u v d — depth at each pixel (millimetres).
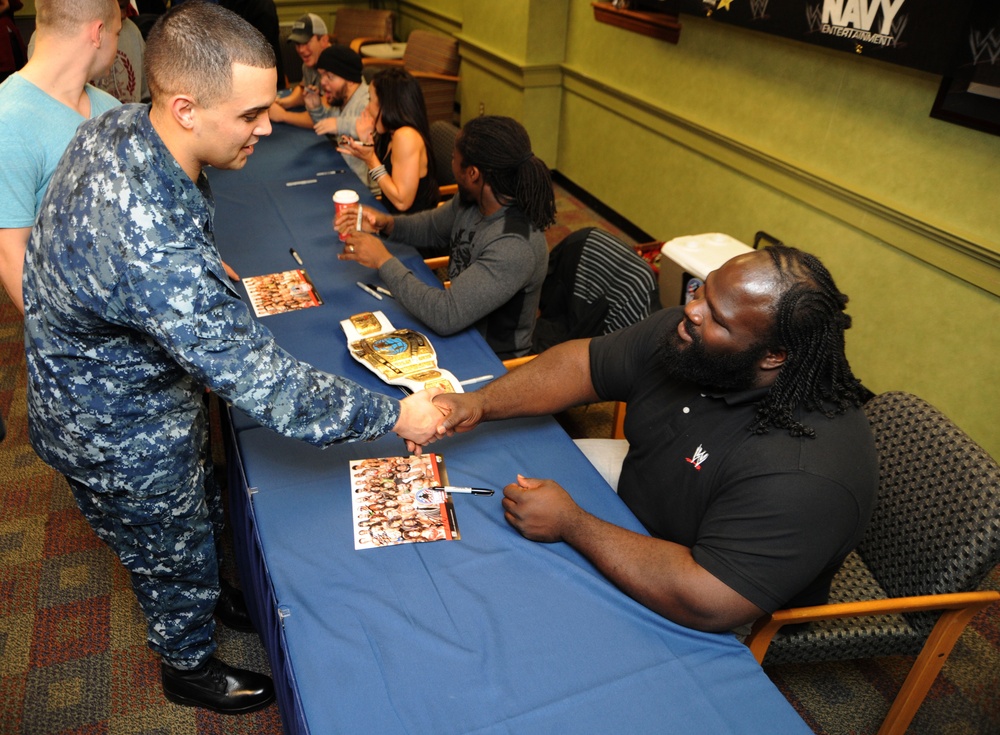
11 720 1766
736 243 2875
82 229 1083
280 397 1187
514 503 1334
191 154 1151
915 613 1545
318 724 1009
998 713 1904
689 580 1178
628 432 1565
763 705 1072
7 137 1581
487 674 1091
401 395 1696
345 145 2877
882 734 1689
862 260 2908
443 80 5137
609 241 2301
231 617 1945
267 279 2186
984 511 1427
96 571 2189
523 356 2203
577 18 4543
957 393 2635
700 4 3395
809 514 1180
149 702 1815
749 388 1316
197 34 1051
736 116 3404
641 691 1081
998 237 2391
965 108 2352
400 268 2039
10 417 2805
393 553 1284
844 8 2668
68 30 1645
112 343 1198
